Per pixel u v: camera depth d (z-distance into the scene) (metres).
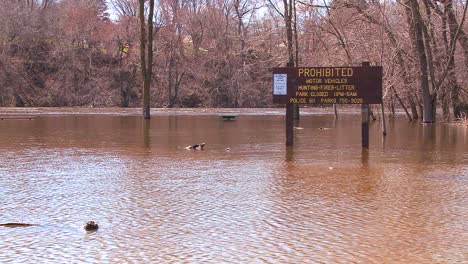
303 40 40.62
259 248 8.84
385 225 10.12
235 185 13.70
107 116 44.00
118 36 72.31
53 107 64.31
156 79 71.19
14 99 65.81
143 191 12.95
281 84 21.52
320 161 17.77
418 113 45.16
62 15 75.44
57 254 8.54
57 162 17.42
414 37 35.06
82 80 69.62
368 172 15.68
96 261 8.26
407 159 18.30
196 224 10.15
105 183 13.91
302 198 12.27
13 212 10.94
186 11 72.44
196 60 70.88
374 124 36.19
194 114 48.56
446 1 34.94
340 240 9.24
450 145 22.62
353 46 34.81
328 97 21.25
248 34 68.69
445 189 13.28
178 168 16.27
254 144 22.75
